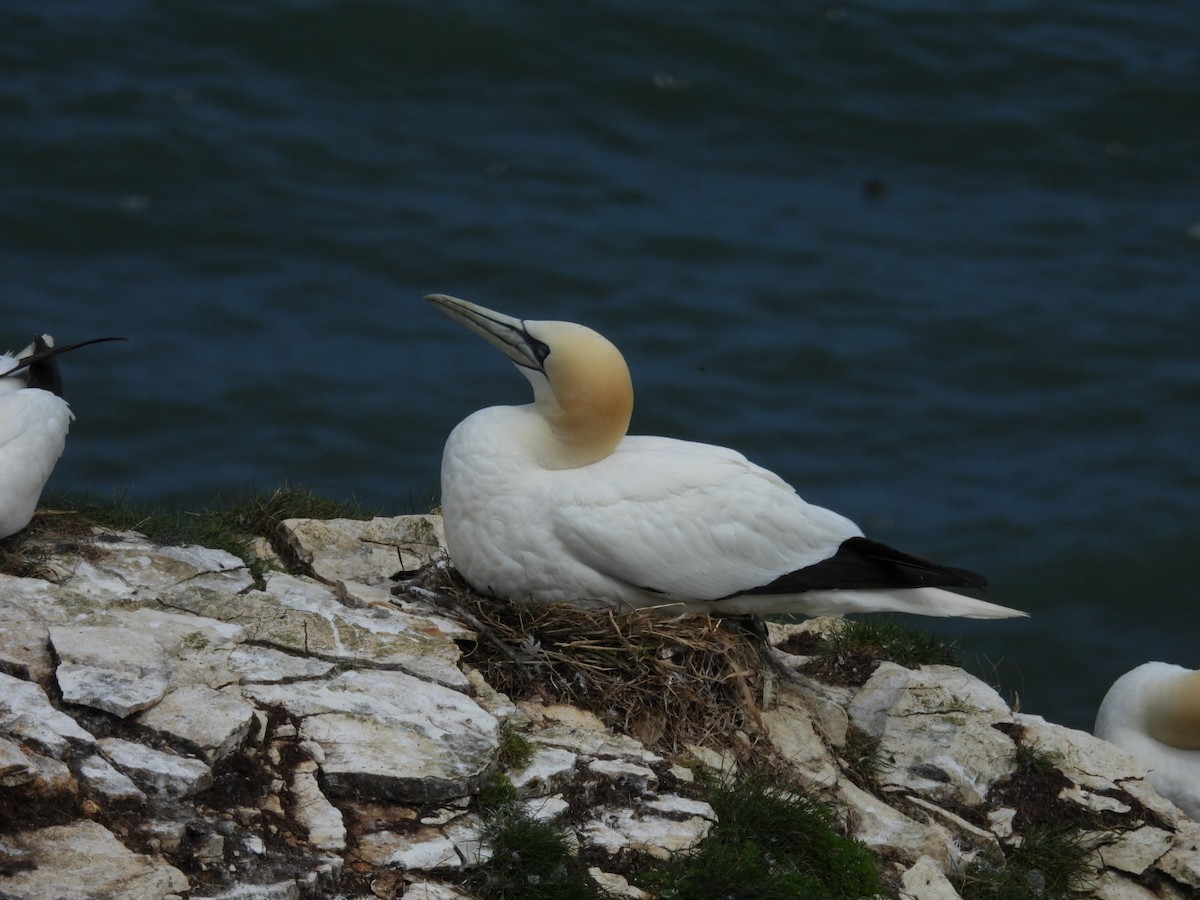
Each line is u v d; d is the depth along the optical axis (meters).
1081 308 29.22
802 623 12.39
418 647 9.36
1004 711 11.28
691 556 9.95
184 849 7.33
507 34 33.12
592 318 27.66
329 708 8.52
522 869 7.96
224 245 27.94
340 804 8.05
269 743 8.17
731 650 10.05
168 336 25.70
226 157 29.50
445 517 10.24
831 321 28.11
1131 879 10.41
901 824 9.74
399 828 8.02
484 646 9.73
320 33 32.75
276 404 24.77
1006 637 22.45
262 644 9.02
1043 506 24.72
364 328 26.83
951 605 10.25
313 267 27.86
